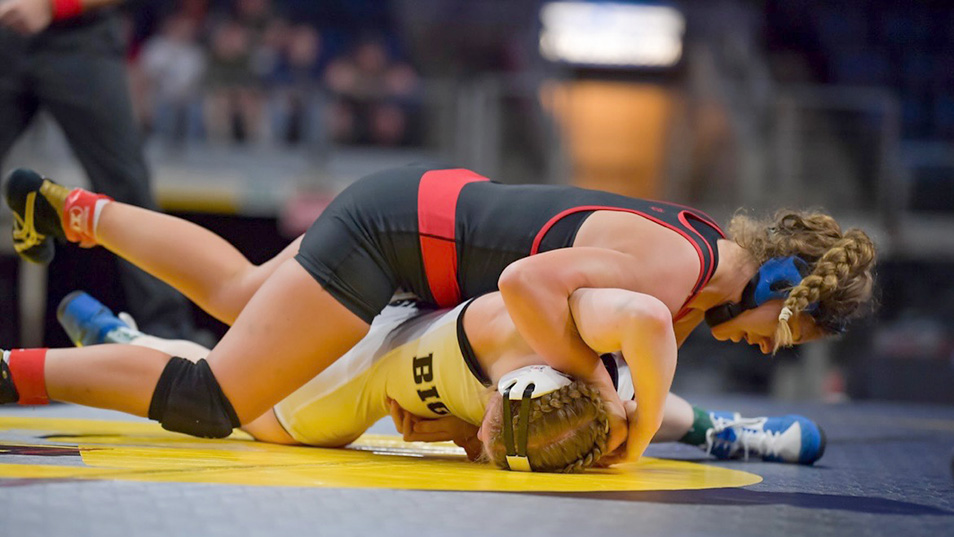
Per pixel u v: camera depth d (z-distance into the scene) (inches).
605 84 1090.1
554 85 759.7
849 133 763.4
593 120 1039.0
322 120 700.0
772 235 159.8
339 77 729.0
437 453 177.3
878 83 916.0
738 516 112.2
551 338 139.3
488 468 149.7
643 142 1013.8
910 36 935.0
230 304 176.6
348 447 180.5
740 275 158.4
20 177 182.5
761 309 159.2
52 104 265.7
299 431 175.2
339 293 159.0
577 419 138.9
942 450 226.1
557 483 132.4
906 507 126.6
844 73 920.3
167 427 161.0
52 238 191.9
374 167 713.0
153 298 271.9
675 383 695.7
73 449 146.9
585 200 158.2
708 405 383.6
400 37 904.3
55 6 255.8
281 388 160.2
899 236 748.6
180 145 674.2
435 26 929.5
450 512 105.0
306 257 159.5
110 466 127.3
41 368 156.7
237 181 677.3
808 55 939.3
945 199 769.6
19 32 251.1
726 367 701.3
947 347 652.1
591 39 1038.4
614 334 135.3
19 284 620.4
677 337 169.3
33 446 149.3
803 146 768.9
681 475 155.3
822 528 107.1
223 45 689.6
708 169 846.5
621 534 97.9
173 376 157.8
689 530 101.8
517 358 146.9
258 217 693.9
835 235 160.6
